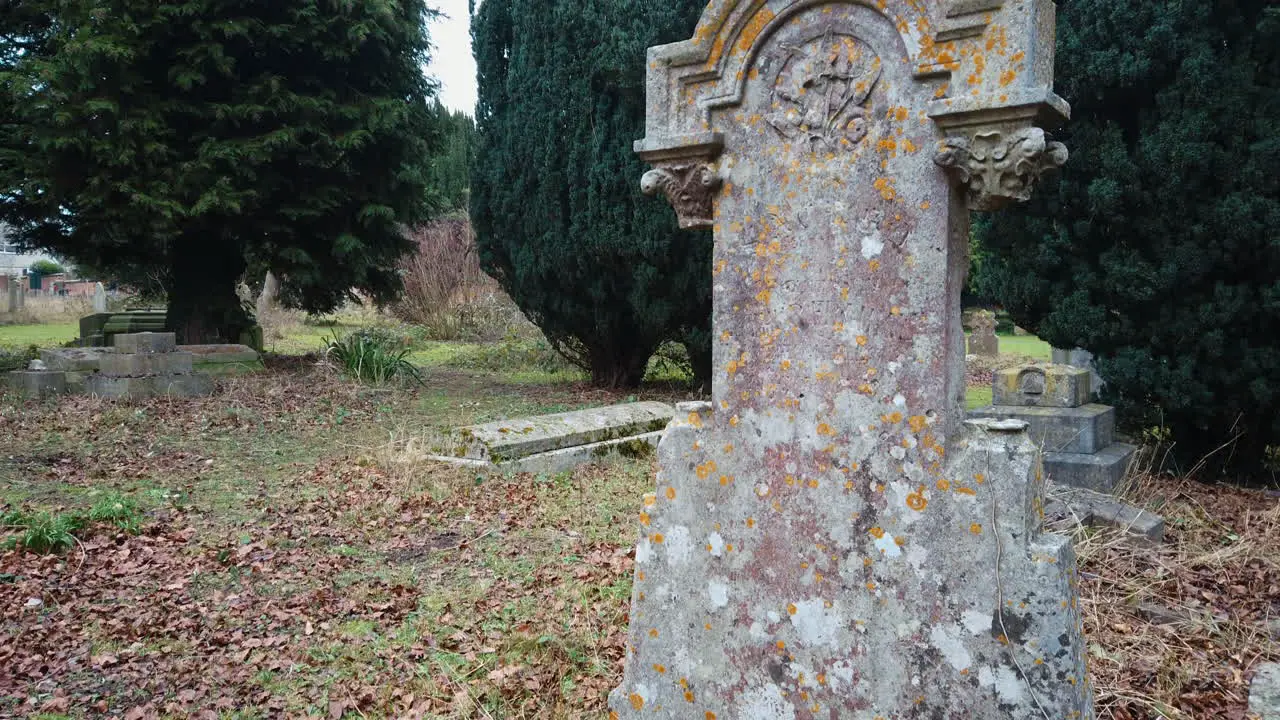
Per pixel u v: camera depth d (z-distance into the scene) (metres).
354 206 15.28
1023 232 7.57
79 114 12.48
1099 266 7.36
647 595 3.15
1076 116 7.24
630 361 13.25
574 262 11.75
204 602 4.73
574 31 11.06
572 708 3.50
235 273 15.73
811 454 2.84
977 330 21.17
